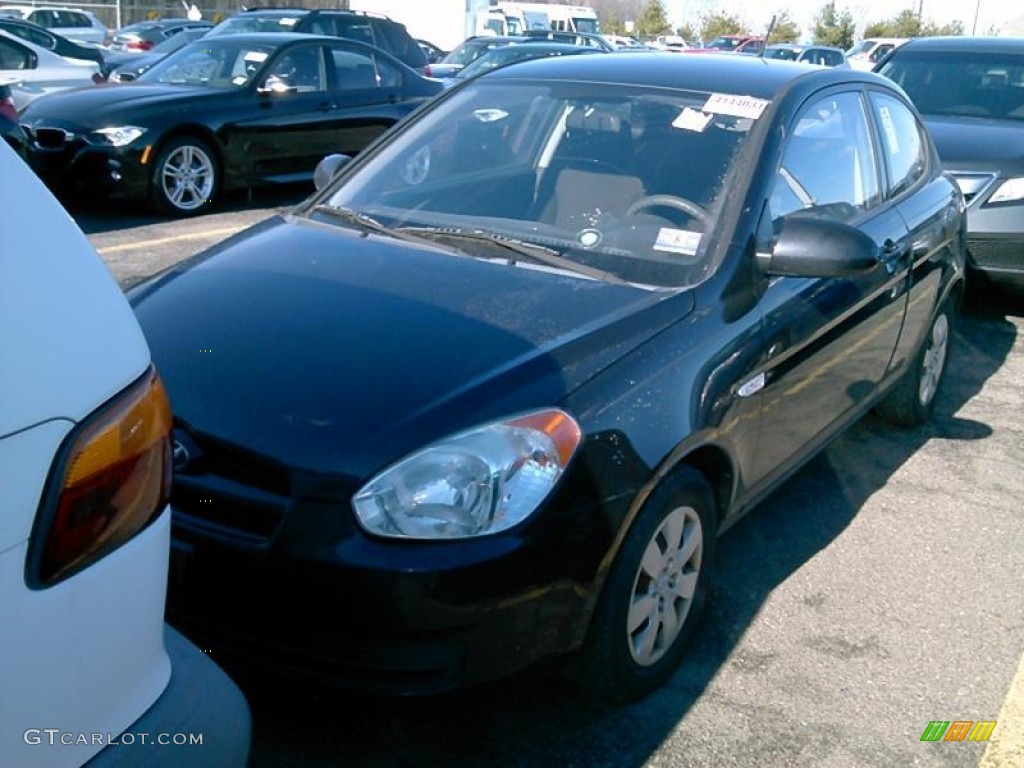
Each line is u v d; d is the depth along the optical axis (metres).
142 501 1.80
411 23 29.34
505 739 2.89
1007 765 2.95
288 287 3.23
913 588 3.88
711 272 3.33
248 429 2.63
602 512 2.70
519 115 4.11
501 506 2.55
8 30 16.55
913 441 5.27
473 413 2.64
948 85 8.45
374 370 2.78
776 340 3.40
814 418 3.90
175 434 2.70
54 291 1.69
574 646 2.76
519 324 3.00
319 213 3.96
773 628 3.55
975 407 5.82
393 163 4.16
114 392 1.74
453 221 3.74
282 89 10.05
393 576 2.46
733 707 3.11
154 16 37.09
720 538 4.12
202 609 2.64
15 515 1.58
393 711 2.96
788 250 3.38
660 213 3.56
